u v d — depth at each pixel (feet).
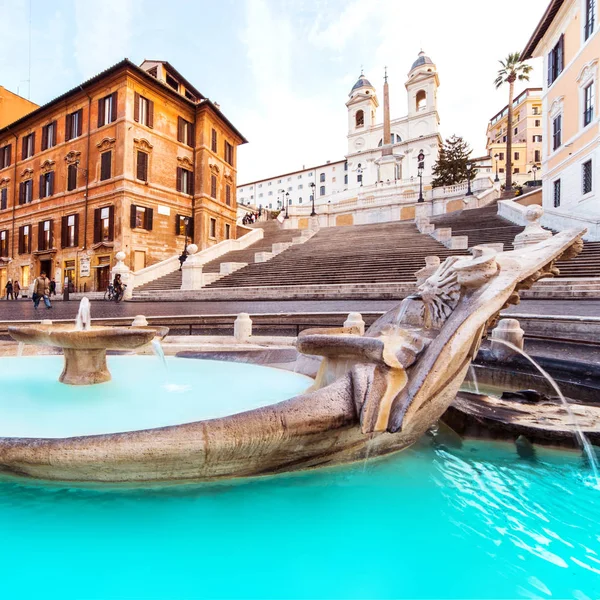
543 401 11.64
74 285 99.60
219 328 33.94
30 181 110.32
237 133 123.44
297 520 6.82
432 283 9.81
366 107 255.70
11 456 6.81
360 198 150.00
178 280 79.71
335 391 7.76
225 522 6.75
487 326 8.73
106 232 94.38
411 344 8.42
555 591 5.24
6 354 20.15
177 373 14.75
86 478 7.04
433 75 232.53
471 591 5.28
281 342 23.15
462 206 128.47
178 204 104.32
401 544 6.25
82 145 98.27
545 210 69.10
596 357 16.44
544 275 9.02
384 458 8.87
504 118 269.23
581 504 7.24
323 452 7.87
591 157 67.26
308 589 5.37
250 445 7.02
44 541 6.26
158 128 98.84
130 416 9.45
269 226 156.87
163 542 6.31
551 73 81.76
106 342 11.89
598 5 66.49
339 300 51.85
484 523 6.72
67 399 10.96
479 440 9.81
